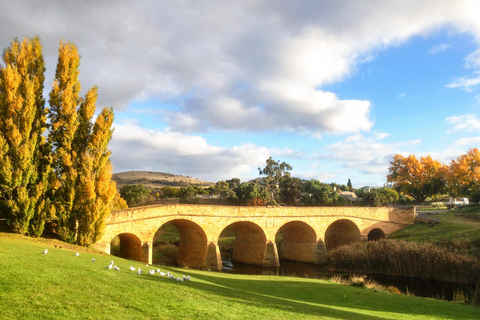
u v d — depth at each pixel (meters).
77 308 11.27
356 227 60.81
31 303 11.00
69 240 31.33
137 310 12.05
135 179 187.00
